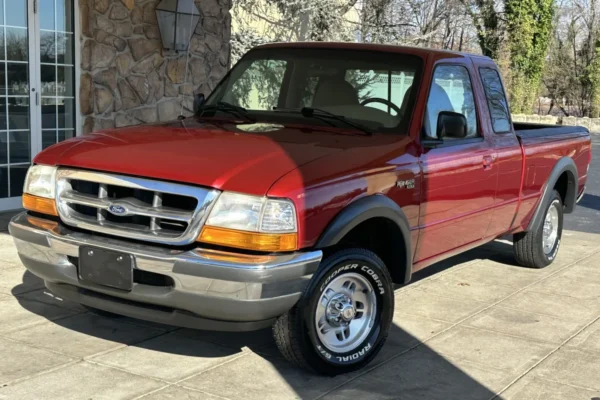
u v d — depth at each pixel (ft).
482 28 97.76
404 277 15.98
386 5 61.00
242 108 17.71
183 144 14.37
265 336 16.53
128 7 30.73
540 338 17.22
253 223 12.66
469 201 18.44
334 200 13.64
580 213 37.04
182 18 31.89
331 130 16.31
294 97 17.74
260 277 12.54
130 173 13.35
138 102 31.76
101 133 15.79
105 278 13.44
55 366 14.17
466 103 18.81
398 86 17.08
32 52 27.91
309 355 13.94
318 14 50.42
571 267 24.64
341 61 17.80
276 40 48.88
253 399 13.21
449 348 16.31
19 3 27.35
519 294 20.97
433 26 77.82
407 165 15.69
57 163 14.34
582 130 26.07
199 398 13.11
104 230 13.57
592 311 19.58
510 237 28.78
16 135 27.86
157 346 15.56
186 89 33.94
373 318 15.12
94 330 16.28
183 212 13.00
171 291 12.96
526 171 21.49
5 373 13.73
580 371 15.29
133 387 13.41
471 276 22.84
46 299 18.10
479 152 18.71
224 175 12.95
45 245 14.07
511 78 99.55
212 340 16.10
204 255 12.69
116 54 30.55
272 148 14.21
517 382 14.60
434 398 13.71
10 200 27.91
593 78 111.24
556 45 114.21
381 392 13.85
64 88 29.30
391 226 15.37
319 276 13.69
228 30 35.99
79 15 29.09
